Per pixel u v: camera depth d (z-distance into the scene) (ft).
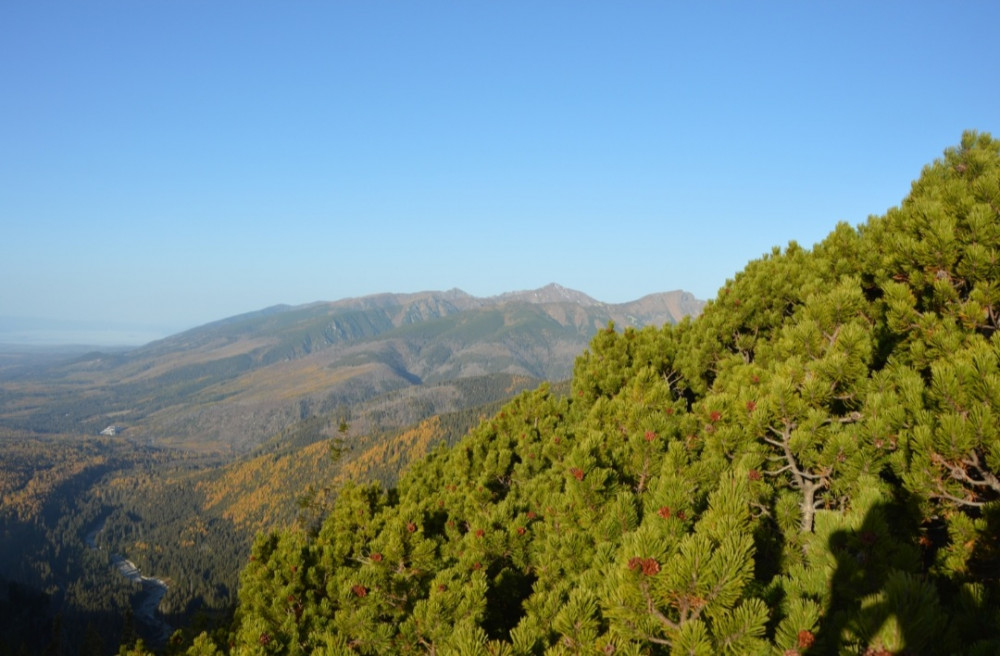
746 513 17.89
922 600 13.00
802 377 28.32
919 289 34.58
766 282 53.06
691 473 27.91
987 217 31.04
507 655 19.24
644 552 15.43
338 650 28.94
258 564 43.98
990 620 15.64
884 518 18.19
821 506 28.71
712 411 29.76
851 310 33.68
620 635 16.38
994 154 44.45
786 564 25.26
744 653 14.28
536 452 51.98
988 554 20.16
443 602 27.30
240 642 34.53
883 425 23.95
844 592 17.33
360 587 33.68
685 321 64.75
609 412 44.83
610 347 62.34
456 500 48.47
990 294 28.78
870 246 47.16
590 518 28.66
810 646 14.60
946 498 22.30
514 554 34.37
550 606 22.45
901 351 32.12
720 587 14.30
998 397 20.03
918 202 38.42
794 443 25.93
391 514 44.60
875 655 13.14
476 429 66.74
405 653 28.63
